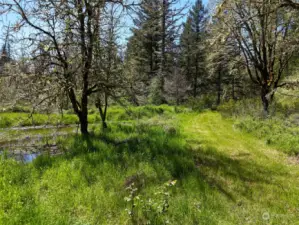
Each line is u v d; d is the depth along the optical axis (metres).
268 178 6.35
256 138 11.44
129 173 6.02
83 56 9.25
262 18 12.53
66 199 4.84
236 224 4.18
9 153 9.07
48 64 9.42
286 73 19.44
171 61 40.72
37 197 4.79
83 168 6.27
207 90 40.06
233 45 16.67
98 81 9.92
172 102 30.47
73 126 16.52
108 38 9.86
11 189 4.97
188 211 4.40
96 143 8.83
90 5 8.93
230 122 16.97
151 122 15.72
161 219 4.16
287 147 9.08
